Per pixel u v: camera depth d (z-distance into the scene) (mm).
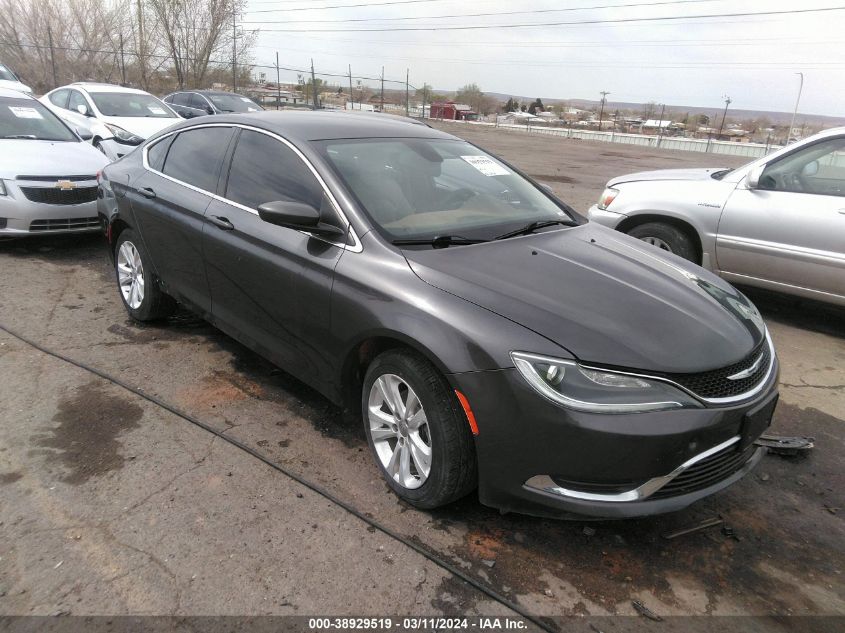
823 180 5180
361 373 3217
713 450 2502
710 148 36812
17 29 30984
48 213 6562
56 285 5828
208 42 32000
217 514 2818
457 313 2623
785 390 4344
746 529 2902
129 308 4953
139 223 4551
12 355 4293
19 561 2502
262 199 3607
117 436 3391
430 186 3586
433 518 2855
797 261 5227
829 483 3291
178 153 4457
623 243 3652
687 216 5797
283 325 3443
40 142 7309
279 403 3818
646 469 2371
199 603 2346
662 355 2465
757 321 3092
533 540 2750
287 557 2584
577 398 2369
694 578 2586
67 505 2834
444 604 2395
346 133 3725
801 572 2652
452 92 61156
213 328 4941
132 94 11984
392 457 2971
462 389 2527
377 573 2521
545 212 3857
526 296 2699
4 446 3252
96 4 31578
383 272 2916
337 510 2881
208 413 3668
